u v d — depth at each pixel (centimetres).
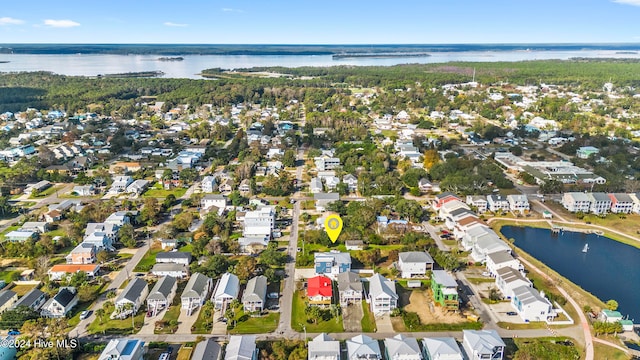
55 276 13562
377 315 11894
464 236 15900
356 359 9881
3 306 11862
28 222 17100
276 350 10162
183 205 19400
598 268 14900
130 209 18775
